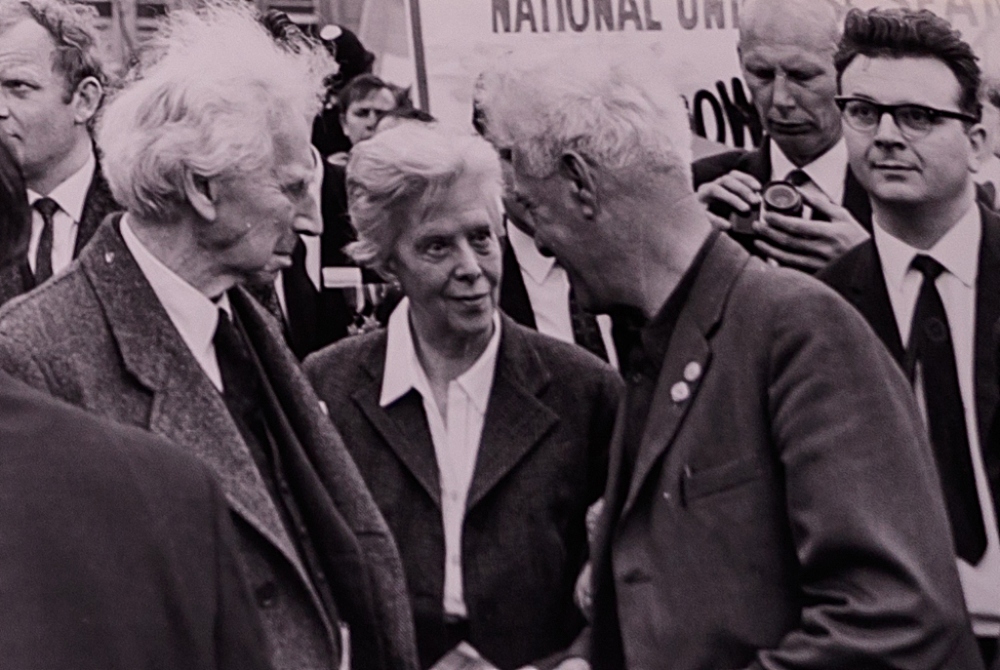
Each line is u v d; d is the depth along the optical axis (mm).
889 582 3604
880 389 3715
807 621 3666
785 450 3689
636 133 3869
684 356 3812
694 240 3873
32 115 3875
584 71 3928
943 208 4441
